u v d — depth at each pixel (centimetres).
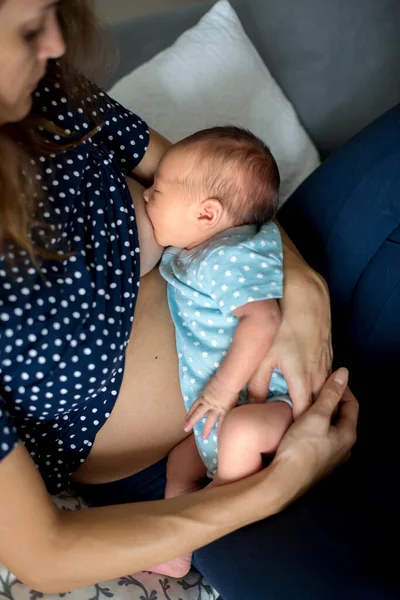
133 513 94
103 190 105
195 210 116
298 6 169
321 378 114
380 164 124
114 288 101
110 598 99
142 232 118
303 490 105
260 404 109
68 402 96
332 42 172
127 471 119
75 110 105
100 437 111
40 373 90
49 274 91
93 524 91
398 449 114
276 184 121
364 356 130
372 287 126
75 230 98
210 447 112
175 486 117
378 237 125
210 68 157
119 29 167
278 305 113
